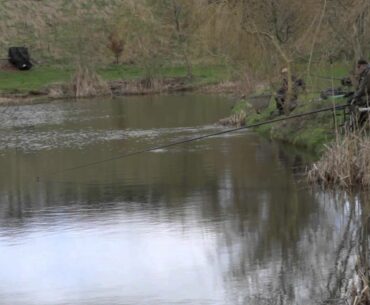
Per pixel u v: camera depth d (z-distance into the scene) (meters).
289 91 25.66
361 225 14.07
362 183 16.62
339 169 16.95
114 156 23.66
